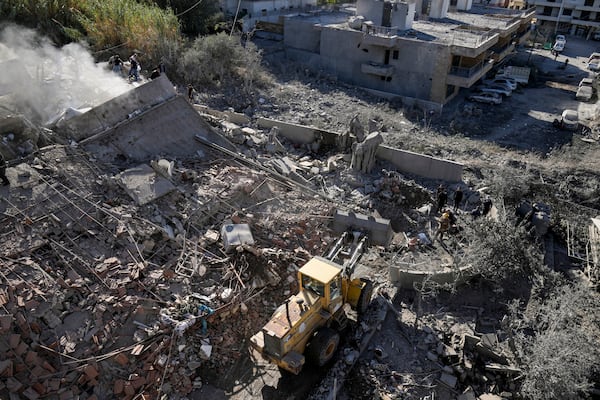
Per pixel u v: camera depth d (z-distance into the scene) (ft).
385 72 108.78
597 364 36.96
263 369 38.17
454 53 102.37
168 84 61.31
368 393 36.40
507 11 168.66
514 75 133.39
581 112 108.47
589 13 212.84
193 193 49.57
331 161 67.41
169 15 98.32
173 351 36.47
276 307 42.65
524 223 56.08
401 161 67.87
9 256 37.65
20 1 83.30
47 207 42.19
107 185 46.62
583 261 53.57
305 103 94.17
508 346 39.68
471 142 85.15
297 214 51.93
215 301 39.65
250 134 70.44
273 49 128.98
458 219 56.54
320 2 178.60
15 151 47.65
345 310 44.16
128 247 41.47
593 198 66.90
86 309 36.27
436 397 36.40
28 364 32.83
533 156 80.64
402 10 117.29
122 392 33.86
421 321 43.19
